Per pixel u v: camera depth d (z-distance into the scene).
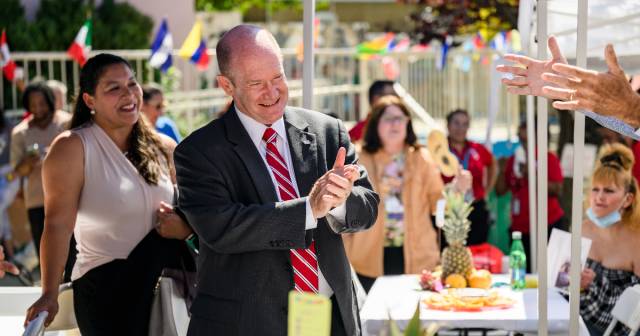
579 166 4.02
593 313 5.68
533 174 6.93
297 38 21.48
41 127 8.80
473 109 12.15
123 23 14.96
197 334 3.53
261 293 3.48
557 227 8.17
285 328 3.48
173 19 16.06
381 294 5.38
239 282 3.50
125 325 4.36
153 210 4.46
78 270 4.43
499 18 11.65
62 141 4.35
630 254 5.72
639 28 5.11
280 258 3.50
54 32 14.04
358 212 3.55
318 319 2.17
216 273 3.55
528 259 8.19
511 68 3.56
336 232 3.55
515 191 8.30
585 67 3.84
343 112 12.95
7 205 9.37
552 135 11.52
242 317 3.47
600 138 9.87
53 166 4.32
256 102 3.49
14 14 13.84
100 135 4.42
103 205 4.36
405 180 6.59
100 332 4.41
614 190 5.76
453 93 12.06
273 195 3.53
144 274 4.36
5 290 5.01
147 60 12.79
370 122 6.66
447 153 6.56
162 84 12.52
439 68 10.79
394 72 11.58
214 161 3.51
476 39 11.42
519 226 8.25
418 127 11.79
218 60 3.58
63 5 14.46
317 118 3.74
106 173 4.39
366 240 6.55
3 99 11.77
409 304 5.04
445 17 12.33
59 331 4.80
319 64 13.78
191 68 14.68
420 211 6.59
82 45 9.20
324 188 3.31
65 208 4.32
